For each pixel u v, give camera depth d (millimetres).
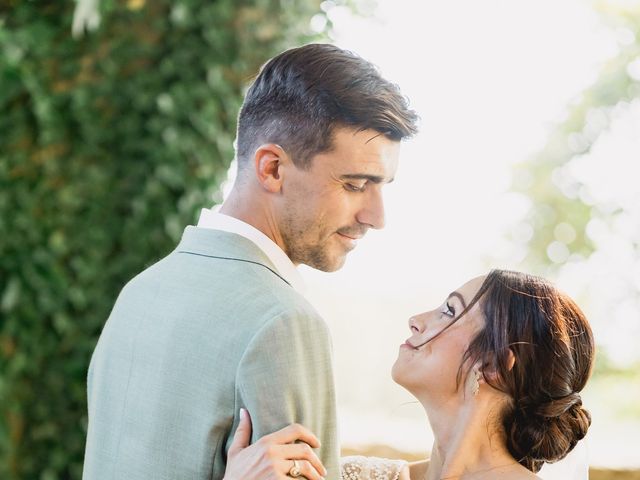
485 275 1670
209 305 1379
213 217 1527
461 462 1601
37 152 3098
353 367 5516
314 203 1465
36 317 3129
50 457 3184
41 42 3076
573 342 1629
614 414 6594
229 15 3182
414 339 1671
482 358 1598
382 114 1439
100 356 1562
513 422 1597
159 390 1397
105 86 3135
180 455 1371
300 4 3252
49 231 3117
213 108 3174
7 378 3113
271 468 1266
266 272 1420
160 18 3156
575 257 7352
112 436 1480
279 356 1310
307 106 1436
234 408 1331
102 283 3168
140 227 3172
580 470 1852
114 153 3162
